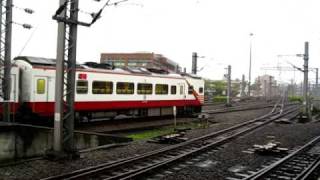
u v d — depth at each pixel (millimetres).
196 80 36094
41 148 16641
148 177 11828
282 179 12023
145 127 25938
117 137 18156
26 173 11875
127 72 27797
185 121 30797
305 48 35188
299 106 57500
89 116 25281
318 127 27703
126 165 13172
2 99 19656
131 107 28062
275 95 109188
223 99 70938
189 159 14812
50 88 22516
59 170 12359
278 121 31156
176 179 11719
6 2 19078
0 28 19172
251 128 25156
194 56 46062
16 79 21375
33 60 22109
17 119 21688
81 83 24000
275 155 16047
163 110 32031
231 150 17094
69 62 14422
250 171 13148
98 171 11867
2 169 12305
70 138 14312
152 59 89812
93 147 16812
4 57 19172
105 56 94938
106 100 25891
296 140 20812
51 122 23625
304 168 13648
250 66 59500
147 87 29609
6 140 16594
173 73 34375
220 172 12812
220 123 29578
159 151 15445
